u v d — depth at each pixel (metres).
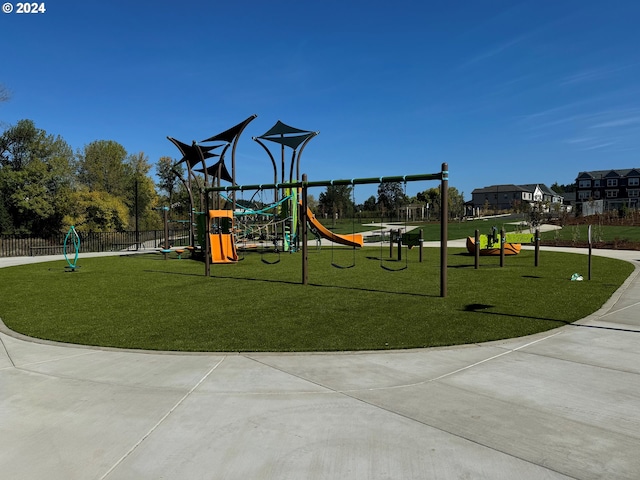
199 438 3.36
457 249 23.25
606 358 5.12
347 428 3.49
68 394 4.25
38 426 3.59
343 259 18.67
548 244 24.77
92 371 4.89
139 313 8.01
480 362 5.04
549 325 6.67
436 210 61.28
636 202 78.81
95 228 39.75
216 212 18.45
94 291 10.73
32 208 38.22
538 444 3.20
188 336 6.33
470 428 3.46
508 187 91.81
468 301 8.69
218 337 6.25
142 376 4.71
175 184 57.62
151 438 3.37
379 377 4.61
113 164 58.47
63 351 5.68
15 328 6.98
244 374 4.73
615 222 37.91
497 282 11.21
